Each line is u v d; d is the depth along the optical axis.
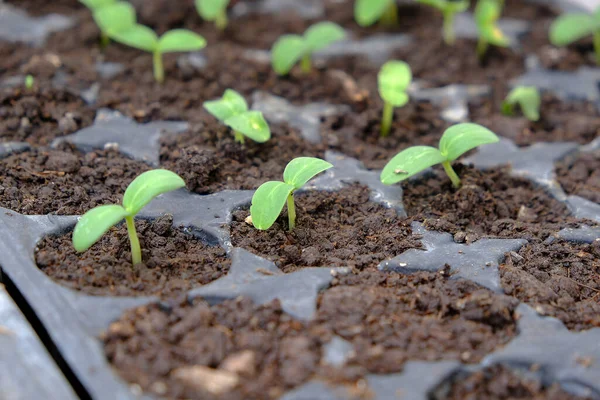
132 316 0.37
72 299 0.37
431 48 0.50
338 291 0.38
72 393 0.35
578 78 0.48
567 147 0.44
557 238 0.40
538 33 0.51
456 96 0.47
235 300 0.37
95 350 0.36
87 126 0.44
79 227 0.37
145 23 0.51
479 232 0.41
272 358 0.36
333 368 0.35
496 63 0.49
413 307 0.38
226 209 0.41
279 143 0.44
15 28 0.49
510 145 0.44
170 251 0.39
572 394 0.36
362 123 0.45
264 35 0.51
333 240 0.40
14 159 0.42
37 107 0.44
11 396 0.35
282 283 0.38
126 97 0.46
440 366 0.36
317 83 0.48
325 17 0.52
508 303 0.37
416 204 0.42
